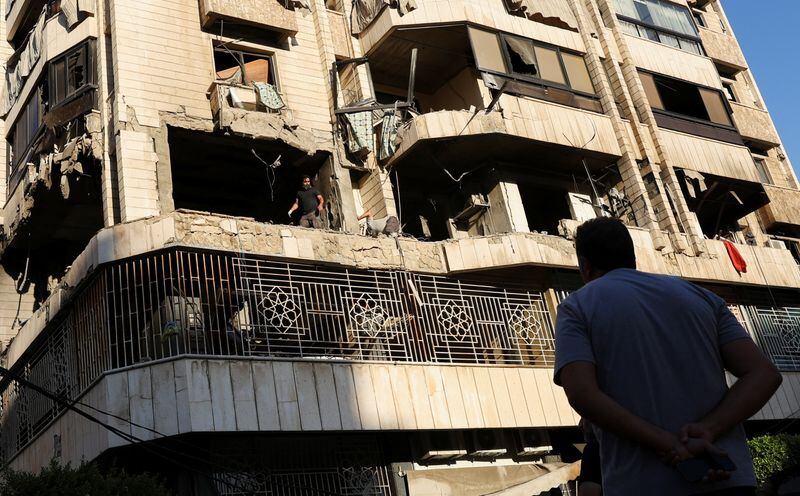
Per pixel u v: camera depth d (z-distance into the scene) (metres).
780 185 29.23
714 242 22.81
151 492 11.45
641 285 3.21
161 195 16.83
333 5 22.70
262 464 14.74
